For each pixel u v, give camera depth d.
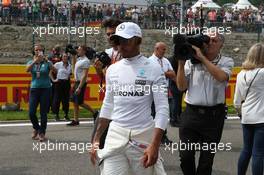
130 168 5.28
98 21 32.94
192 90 6.65
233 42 36.28
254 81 7.18
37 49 11.26
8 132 12.75
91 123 14.44
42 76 11.38
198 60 6.55
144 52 33.44
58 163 9.49
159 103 5.19
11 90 16.42
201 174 6.62
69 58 16.50
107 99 5.58
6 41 32.62
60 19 32.56
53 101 14.78
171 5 37.19
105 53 6.93
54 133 12.70
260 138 7.18
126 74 5.25
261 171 7.21
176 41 6.45
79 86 13.66
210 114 6.59
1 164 9.37
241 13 39.47
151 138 5.25
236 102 7.49
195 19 32.38
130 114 5.23
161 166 5.36
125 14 35.81
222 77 6.43
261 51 7.23
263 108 7.20
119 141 5.24
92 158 5.79
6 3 33.47
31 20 33.38
